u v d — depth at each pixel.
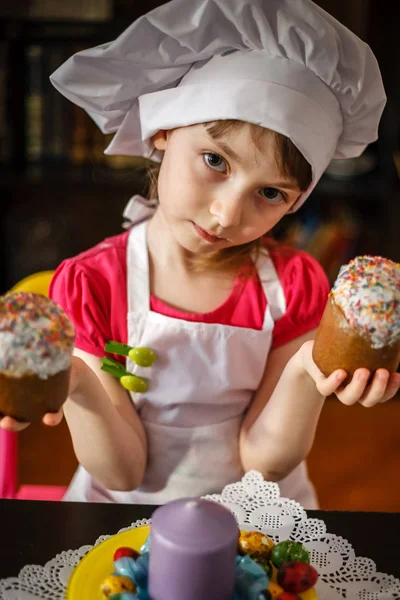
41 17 2.14
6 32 2.14
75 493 1.14
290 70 0.89
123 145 1.10
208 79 0.91
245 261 1.14
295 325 1.12
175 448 1.10
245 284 1.12
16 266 2.50
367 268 0.76
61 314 0.71
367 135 1.02
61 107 2.26
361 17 2.25
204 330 1.05
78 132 2.29
